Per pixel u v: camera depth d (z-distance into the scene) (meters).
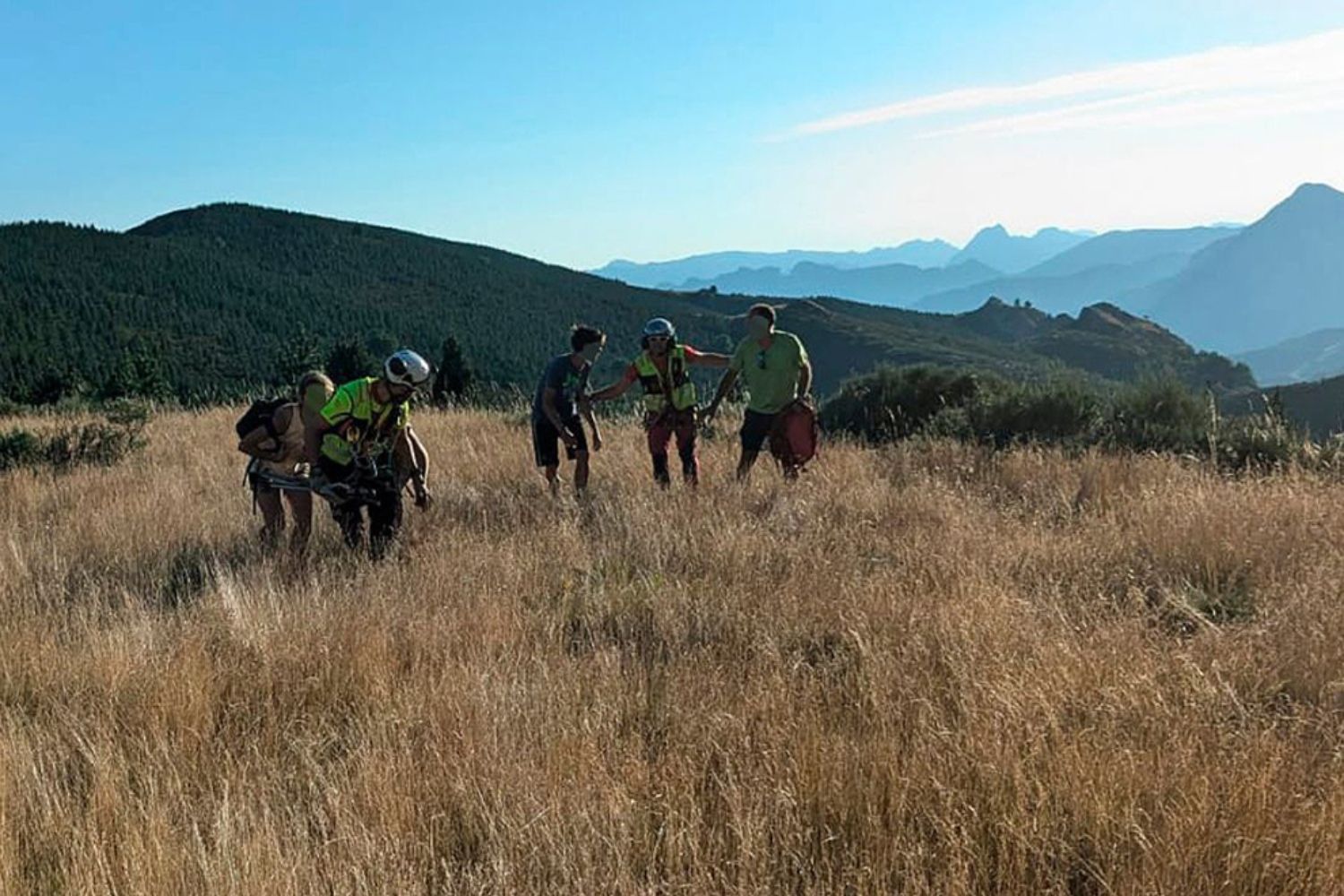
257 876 2.67
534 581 5.74
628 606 5.29
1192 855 2.67
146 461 10.97
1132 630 4.50
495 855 2.88
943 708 3.76
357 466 6.36
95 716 3.84
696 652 4.59
